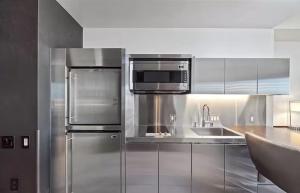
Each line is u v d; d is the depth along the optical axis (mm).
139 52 3865
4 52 2354
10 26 2354
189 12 3109
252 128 3691
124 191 2887
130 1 2758
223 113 3910
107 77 2891
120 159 2848
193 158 2895
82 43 3834
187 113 3908
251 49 3852
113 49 2820
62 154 2760
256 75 3545
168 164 2898
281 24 3658
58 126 2758
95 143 2855
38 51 2371
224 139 2885
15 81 2352
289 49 4457
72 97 2893
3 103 2355
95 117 2898
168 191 2902
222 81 3537
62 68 2777
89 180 2855
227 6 2904
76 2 2805
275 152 1368
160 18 3377
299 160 1217
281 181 1392
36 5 2352
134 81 3430
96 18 3385
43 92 2498
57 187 2742
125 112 2900
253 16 3264
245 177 2887
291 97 4438
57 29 2834
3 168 2350
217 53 3854
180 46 3857
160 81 3445
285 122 4371
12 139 2350
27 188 2354
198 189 2900
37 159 2361
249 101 3920
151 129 3670
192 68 3492
